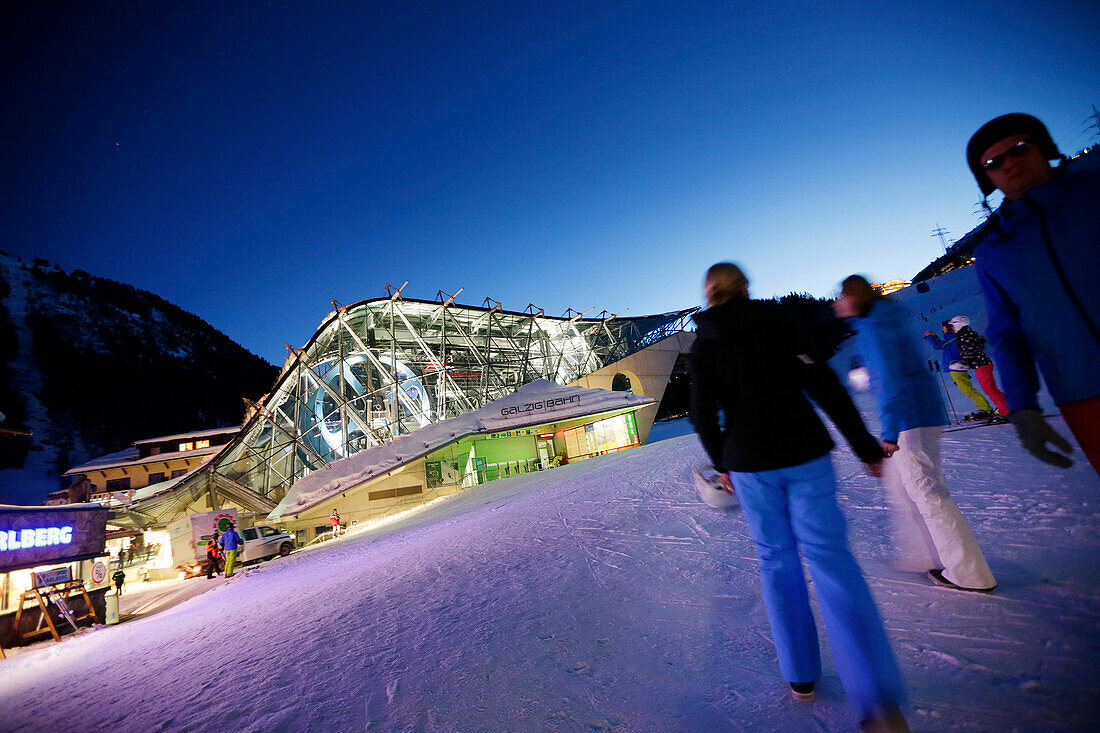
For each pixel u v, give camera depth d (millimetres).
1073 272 1412
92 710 4043
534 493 12836
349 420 33938
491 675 2664
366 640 3881
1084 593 2158
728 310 1968
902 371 2654
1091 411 1392
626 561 4316
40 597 11453
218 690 3557
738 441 1876
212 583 16781
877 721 1457
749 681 2090
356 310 36500
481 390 39469
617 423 29984
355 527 25562
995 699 1631
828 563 1665
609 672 2428
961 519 2506
